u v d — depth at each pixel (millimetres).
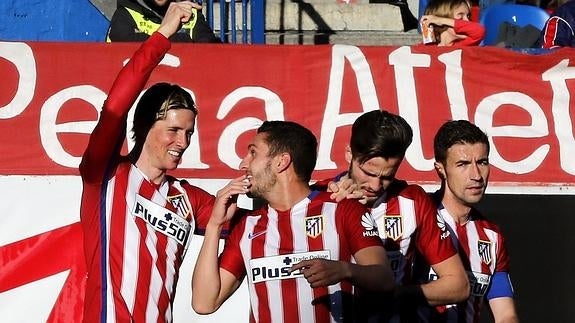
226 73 16516
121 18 17516
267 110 16547
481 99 16859
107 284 12555
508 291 13547
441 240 12672
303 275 11141
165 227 12953
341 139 16609
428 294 12258
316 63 16656
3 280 15695
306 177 11961
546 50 17000
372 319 12117
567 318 16734
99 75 16328
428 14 18094
